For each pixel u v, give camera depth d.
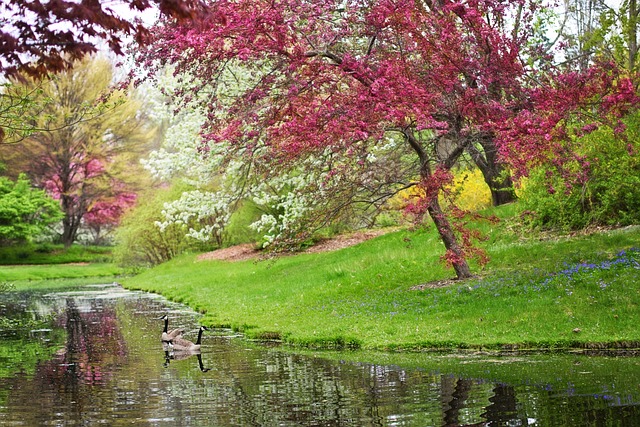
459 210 17.27
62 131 61.88
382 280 20.91
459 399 9.09
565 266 16.62
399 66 15.59
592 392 9.02
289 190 34.97
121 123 63.50
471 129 15.86
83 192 67.75
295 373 11.69
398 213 29.47
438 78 15.62
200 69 16.20
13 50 8.16
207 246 47.72
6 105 15.34
